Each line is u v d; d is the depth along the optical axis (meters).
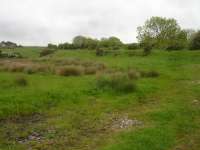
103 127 14.91
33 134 13.61
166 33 63.59
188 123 15.59
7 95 17.72
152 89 22.80
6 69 28.69
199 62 41.38
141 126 14.99
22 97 17.66
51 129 14.24
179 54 50.34
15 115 15.52
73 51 65.25
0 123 14.45
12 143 12.59
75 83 22.81
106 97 19.91
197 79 28.19
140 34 65.25
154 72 29.53
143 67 35.84
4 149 11.92
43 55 68.25
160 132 14.04
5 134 13.34
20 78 22.02
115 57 50.81
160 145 12.80
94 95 20.16
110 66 34.66
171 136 13.80
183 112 17.28
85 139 13.45
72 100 18.67
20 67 28.81
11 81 22.25
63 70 26.92
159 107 18.25
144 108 18.23
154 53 52.97
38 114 16.09
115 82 21.98
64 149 12.44
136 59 45.59
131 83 21.78
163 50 60.19
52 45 85.94
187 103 19.27
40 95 18.48
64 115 16.22
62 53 63.03
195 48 60.69
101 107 17.91
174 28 64.00
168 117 16.34
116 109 17.78
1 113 15.22
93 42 79.06
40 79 24.19
